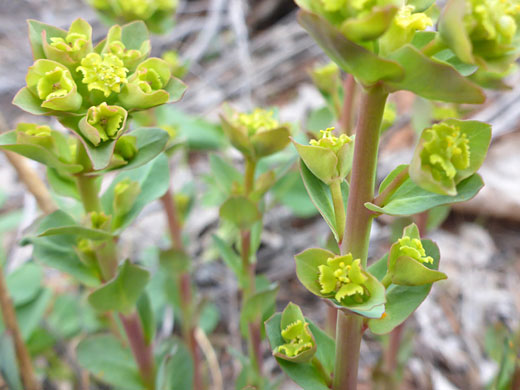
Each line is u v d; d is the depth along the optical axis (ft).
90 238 0.37
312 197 0.32
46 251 0.40
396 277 0.30
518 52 0.25
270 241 0.85
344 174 0.32
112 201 0.41
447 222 0.89
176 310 0.63
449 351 0.68
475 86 0.25
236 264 0.49
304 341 0.33
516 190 0.86
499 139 0.95
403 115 0.89
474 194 0.28
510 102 0.91
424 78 0.25
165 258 0.56
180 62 0.57
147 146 0.36
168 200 0.56
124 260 0.38
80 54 0.32
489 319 0.73
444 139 0.27
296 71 1.16
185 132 0.91
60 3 1.31
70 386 0.65
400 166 0.31
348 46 0.24
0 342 0.49
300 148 0.30
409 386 0.66
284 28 1.26
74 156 0.36
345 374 0.33
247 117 0.44
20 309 0.60
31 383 0.53
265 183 0.46
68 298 0.70
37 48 0.33
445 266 0.80
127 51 0.34
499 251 0.83
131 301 0.41
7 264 0.69
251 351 0.49
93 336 0.49
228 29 1.28
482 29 0.25
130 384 0.48
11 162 0.50
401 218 0.51
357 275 0.29
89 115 0.32
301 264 0.31
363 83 0.27
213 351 0.70
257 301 0.46
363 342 0.71
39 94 0.31
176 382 0.50
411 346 0.57
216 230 0.87
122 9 0.51
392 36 0.26
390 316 0.32
